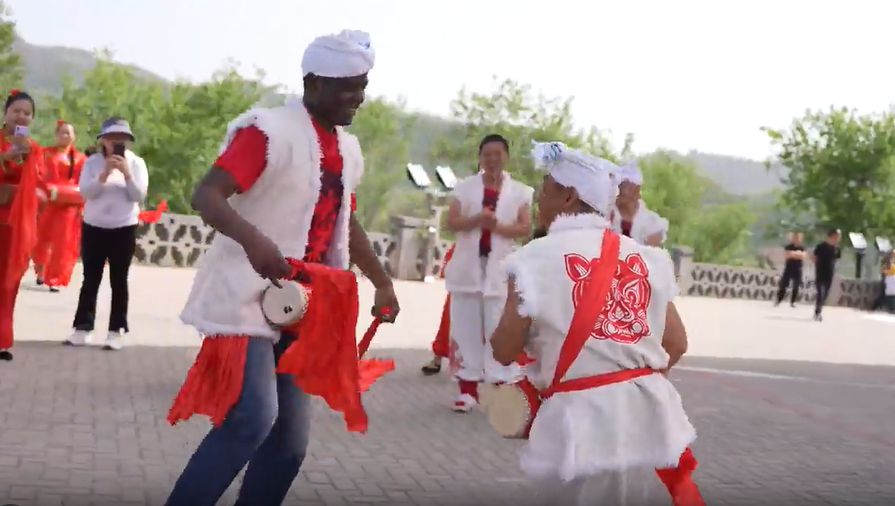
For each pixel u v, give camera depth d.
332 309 3.21
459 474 5.15
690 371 9.88
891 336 17.09
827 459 6.25
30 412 5.70
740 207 67.81
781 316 20.00
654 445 2.92
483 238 6.81
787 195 40.44
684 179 65.81
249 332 3.12
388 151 60.56
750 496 5.19
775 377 9.97
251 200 3.19
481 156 6.90
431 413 6.71
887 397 9.19
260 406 3.13
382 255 20.77
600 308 2.92
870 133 39.06
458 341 6.83
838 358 12.39
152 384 6.76
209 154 42.94
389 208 60.72
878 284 28.16
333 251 3.43
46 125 42.56
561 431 2.87
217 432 3.14
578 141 43.75
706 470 5.71
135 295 12.26
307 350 3.16
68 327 9.01
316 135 3.26
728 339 13.74
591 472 2.83
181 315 3.21
